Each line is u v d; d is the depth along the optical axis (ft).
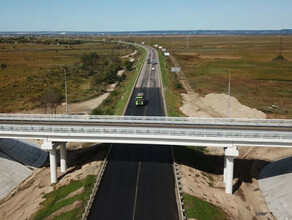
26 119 166.20
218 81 387.55
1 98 312.71
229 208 131.85
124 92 308.81
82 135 145.48
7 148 178.81
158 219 112.98
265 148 200.34
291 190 139.13
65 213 118.93
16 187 157.28
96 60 511.40
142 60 531.91
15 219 127.75
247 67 484.33
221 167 176.04
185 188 134.00
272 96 316.81
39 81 389.19
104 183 137.49
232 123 156.04
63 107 288.51
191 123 157.58
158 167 152.66
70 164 175.73
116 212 116.98
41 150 198.39
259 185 158.61
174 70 413.59
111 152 169.58
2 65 488.85
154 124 157.28
